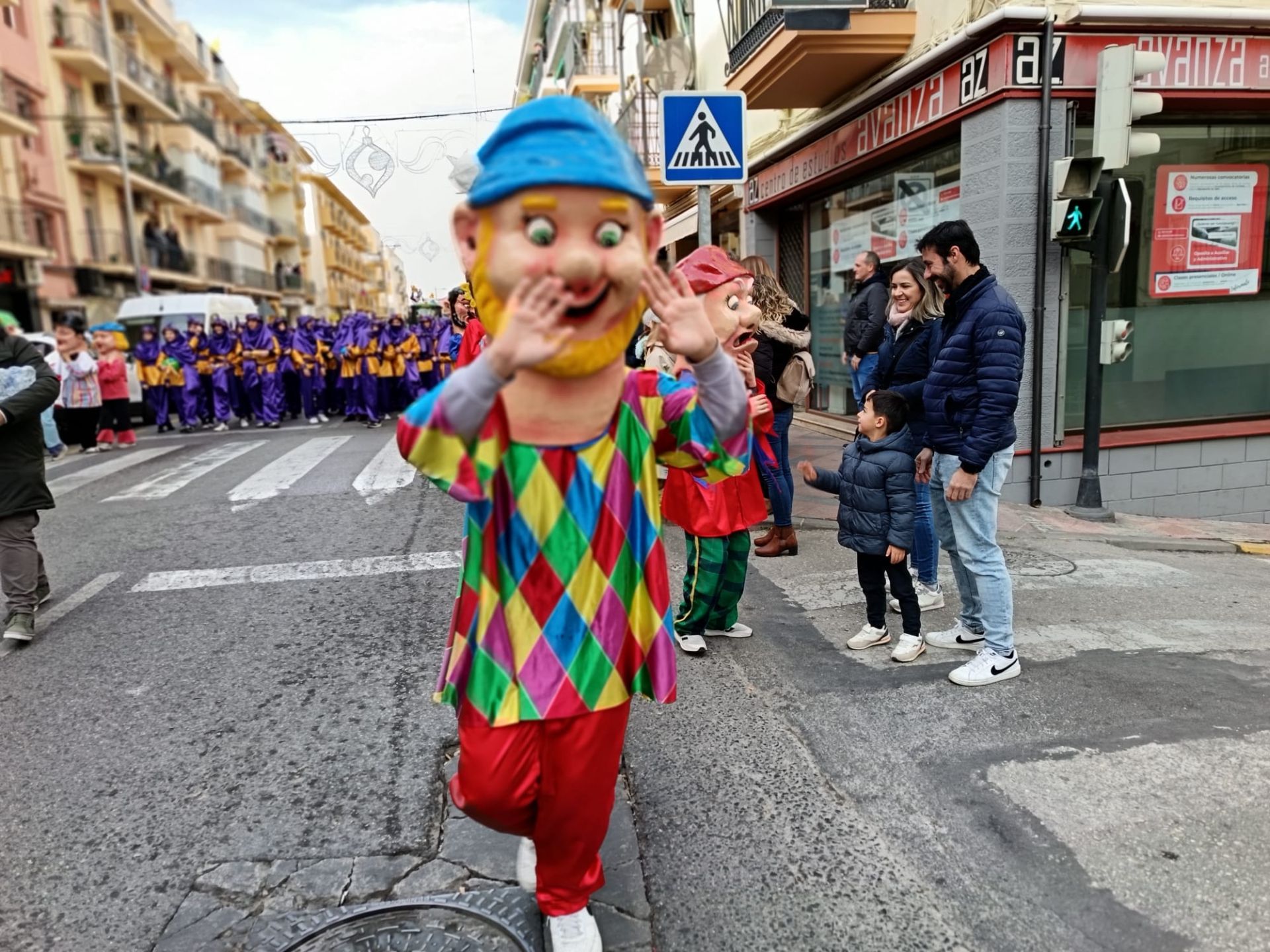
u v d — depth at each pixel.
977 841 2.59
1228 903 2.29
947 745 3.13
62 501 7.93
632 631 2.02
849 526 3.90
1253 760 2.97
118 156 28.77
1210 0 6.48
